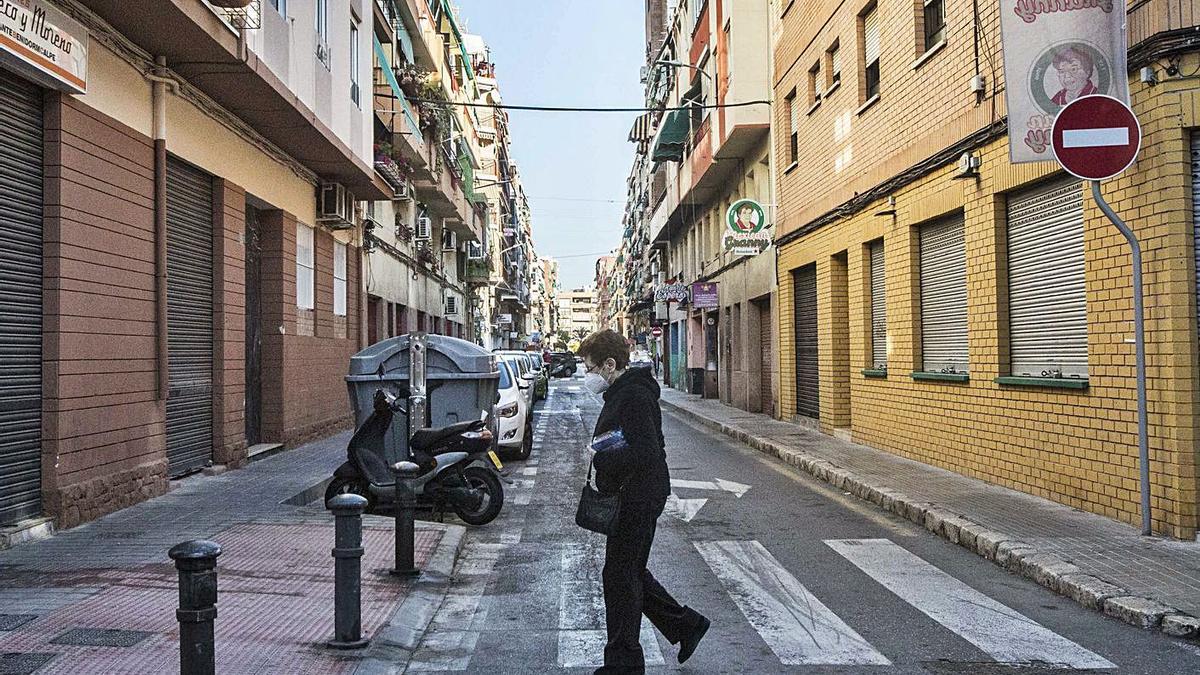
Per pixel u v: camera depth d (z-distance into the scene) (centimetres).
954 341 1227
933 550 802
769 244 2256
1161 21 761
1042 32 832
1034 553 714
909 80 1320
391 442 1070
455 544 802
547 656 520
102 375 911
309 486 1121
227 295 1277
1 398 770
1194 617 550
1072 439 913
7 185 781
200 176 1217
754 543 834
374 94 2077
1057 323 962
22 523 792
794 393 2091
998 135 1047
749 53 2241
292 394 1570
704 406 2844
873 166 1481
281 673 471
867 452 1456
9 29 724
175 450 1147
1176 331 760
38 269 826
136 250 989
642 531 470
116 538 804
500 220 6900
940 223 1268
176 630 528
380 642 527
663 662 505
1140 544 741
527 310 10544
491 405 1139
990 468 1094
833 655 513
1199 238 761
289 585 655
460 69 4225
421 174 2928
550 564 762
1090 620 581
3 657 477
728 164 2658
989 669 488
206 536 819
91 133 894
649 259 5816
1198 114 756
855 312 1597
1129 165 764
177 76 1088
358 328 2095
